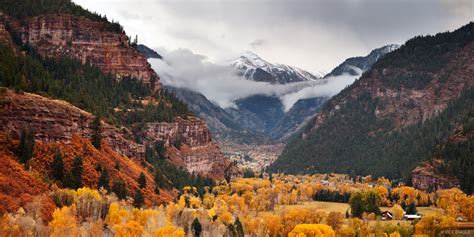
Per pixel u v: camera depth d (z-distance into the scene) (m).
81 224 170.00
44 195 176.88
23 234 147.00
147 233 160.00
